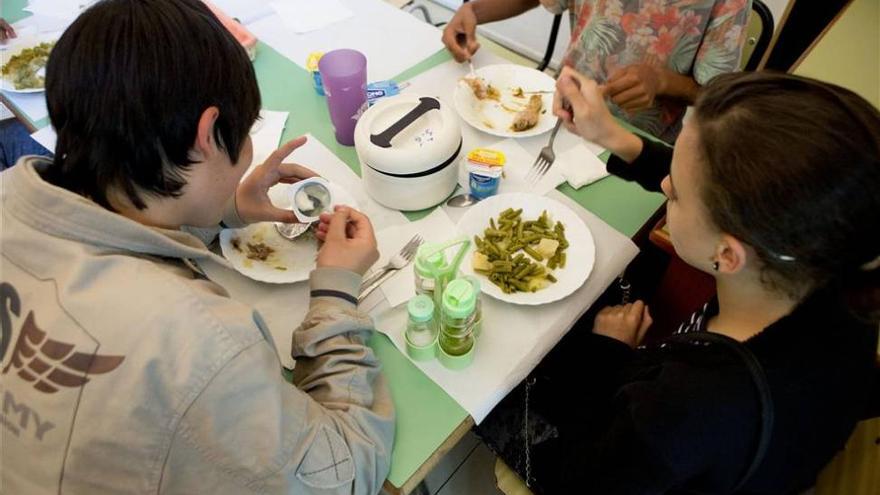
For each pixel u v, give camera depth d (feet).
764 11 4.30
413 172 3.05
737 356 1.97
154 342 1.71
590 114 3.12
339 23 4.76
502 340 2.70
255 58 4.42
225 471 1.86
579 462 2.57
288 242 3.07
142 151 1.87
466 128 3.86
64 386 1.73
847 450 2.52
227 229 3.05
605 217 3.27
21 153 5.95
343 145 3.75
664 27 4.21
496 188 3.37
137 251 1.93
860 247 1.72
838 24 3.89
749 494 2.22
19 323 1.81
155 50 1.78
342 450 2.04
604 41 4.52
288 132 3.84
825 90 1.72
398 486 2.26
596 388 3.17
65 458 1.77
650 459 2.05
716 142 1.81
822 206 1.63
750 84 1.84
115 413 1.70
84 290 1.78
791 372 1.92
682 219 2.11
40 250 1.84
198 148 1.99
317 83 4.04
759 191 1.70
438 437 2.37
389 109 3.26
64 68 1.78
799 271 1.84
